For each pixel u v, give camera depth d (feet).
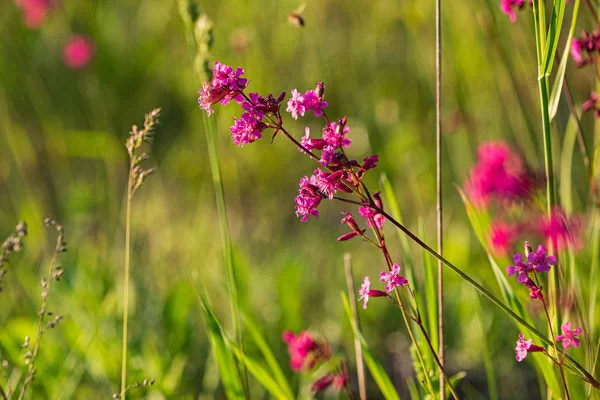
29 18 22.27
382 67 22.66
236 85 7.08
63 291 13.37
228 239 9.82
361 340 9.00
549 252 8.41
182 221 19.10
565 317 8.61
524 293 10.32
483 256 15.07
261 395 12.25
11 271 15.16
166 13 25.35
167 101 24.71
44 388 11.16
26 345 8.84
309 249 17.81
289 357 12.92
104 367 11.52
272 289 14.96
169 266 16.39
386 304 14.94
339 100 23.26
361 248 17.46
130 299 13.01
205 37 10.08
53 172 20.99
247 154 21.29
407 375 13.09
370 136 21.45
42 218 17.79
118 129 23.73
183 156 21.50
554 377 8.70
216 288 14.89
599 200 9.73
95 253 15.29
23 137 20.24
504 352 13.55
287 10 23.73
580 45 9.32
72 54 21.77
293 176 21.45
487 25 12.53
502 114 16.67
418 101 21.39
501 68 14.44
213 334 9.27
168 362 12.07
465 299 13.97
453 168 17.94
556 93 8.07
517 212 9.60
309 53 23.31
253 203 20.66
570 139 10.94
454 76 16.49
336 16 23.85
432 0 17.80
